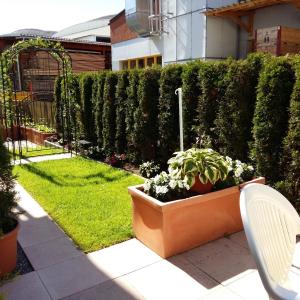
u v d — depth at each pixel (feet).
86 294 8.00
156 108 17.99
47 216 12.62
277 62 11.37
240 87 12.85
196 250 9.87
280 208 5.70
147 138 18.48
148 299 7.74
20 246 10.33
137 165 19.94
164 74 16.81
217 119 14.07
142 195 9.86
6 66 23.66
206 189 10.17
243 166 11.55
